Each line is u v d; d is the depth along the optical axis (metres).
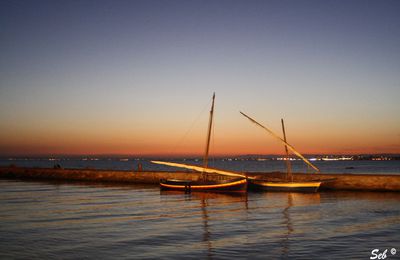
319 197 43.78
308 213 31.47
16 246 20.53
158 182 69.00
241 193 48.59
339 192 49.69
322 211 32.50
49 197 44.88
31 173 87.56
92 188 58.94
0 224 26.73
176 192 51.62
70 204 38.00
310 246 20.34
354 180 51.53
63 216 30.27
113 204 38.16
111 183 70.56
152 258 18.33
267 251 19.44
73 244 20.92
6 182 73.06
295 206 36.00
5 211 32.97
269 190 52.19
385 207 34.66
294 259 18.06
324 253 19.03
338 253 19.03
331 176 53.59
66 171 82.12
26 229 24.92
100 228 25.27
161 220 28.42
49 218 29.27
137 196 46.50
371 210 32.84
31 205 37.16
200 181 52.47
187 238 22.33
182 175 66.19
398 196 43.94
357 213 31.23
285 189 50.94
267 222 27.44
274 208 34.75
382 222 27.11
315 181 49.09
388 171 137.00
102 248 20.11
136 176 72.00
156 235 23.11
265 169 194.62
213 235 23.09
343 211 32.38
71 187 61.00
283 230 24.50
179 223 27.12
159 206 36.59
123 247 20.31
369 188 50.47
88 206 36.47
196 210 33.78
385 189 49.59
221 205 37.31
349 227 25.31
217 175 59.25
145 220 28.41
